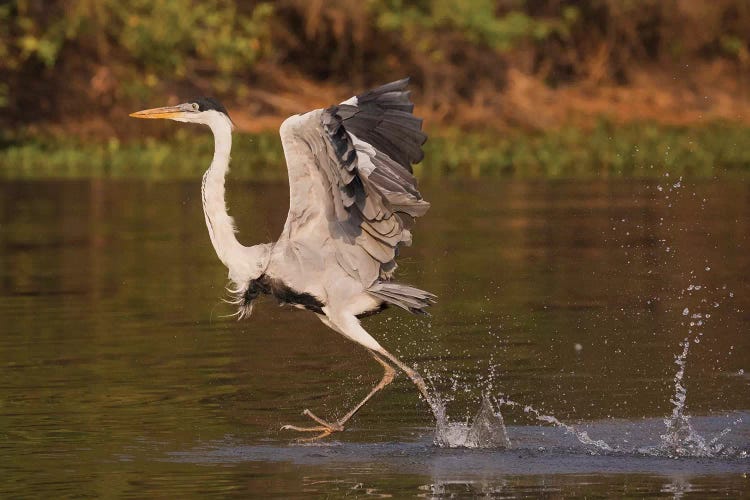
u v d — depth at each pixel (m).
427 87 40.19
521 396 10.87
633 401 10.68
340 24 39.22
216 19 37.75
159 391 11.01
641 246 20.00
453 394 10.98
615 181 30.17
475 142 35.44
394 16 39.56
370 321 14.39
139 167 33.94
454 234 21.39
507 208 24.91
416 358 12.38
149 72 37.81
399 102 9.70
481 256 19.05
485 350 12.73
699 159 33.81
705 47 45.59
